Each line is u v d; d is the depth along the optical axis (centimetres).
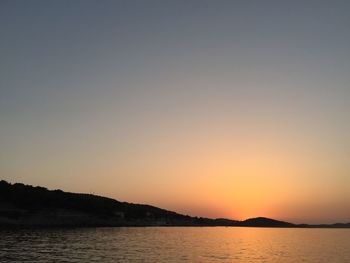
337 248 10875
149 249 9038
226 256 7888
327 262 7200
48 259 6294
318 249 10412
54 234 13350
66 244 9350
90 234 14638
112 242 10912
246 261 7081
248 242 13575
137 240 12519
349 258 7950
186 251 8812
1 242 8962
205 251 8962
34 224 19288
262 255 8338
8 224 17775
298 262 7125
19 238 10525
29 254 6800
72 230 17188
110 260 6550
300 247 11188
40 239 10569
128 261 6494
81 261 6253
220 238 16338
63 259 6388
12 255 6562
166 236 16425
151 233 19088
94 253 7550
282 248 10644
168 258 7150
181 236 17112
